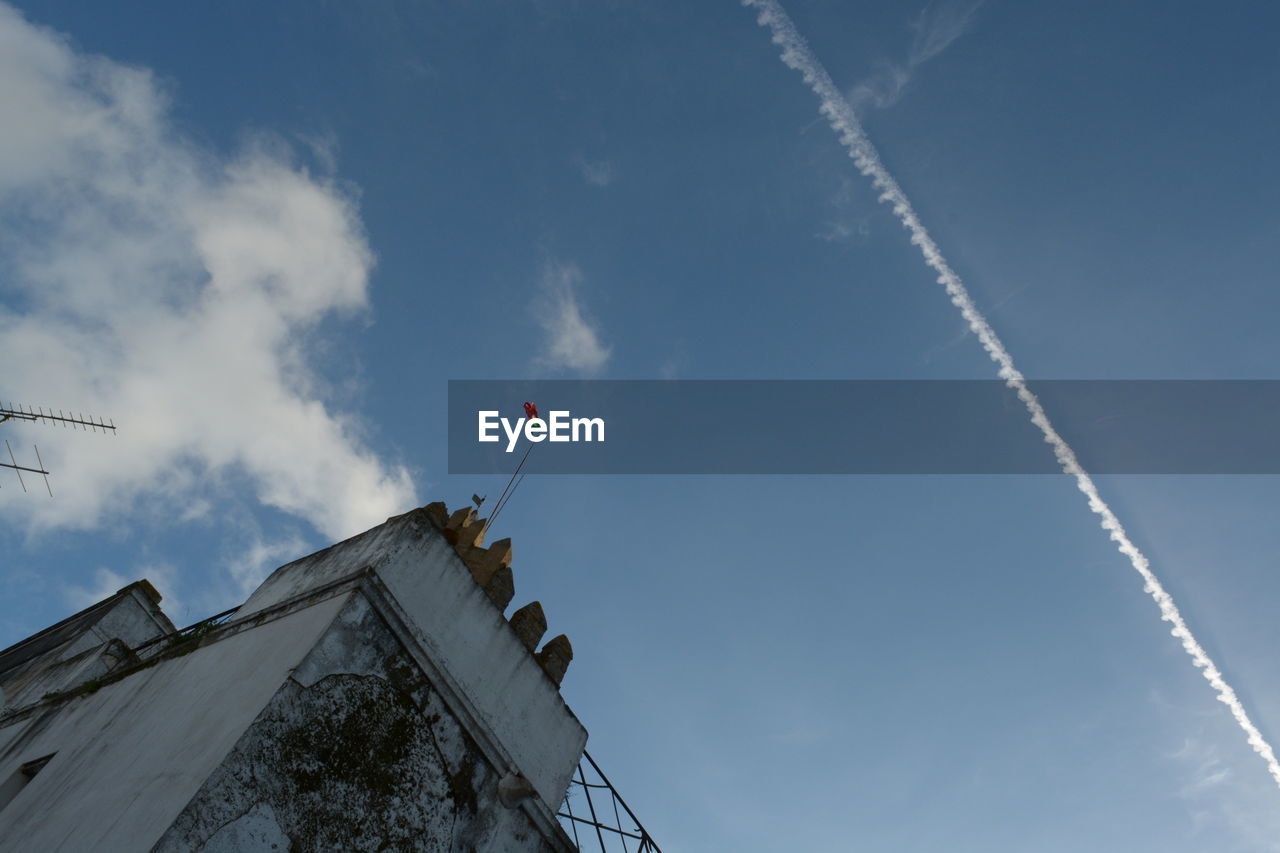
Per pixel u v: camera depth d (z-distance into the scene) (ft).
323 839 33.17
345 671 36.42
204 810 30.42
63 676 53.21
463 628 42.57
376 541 42.27
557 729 45.29
